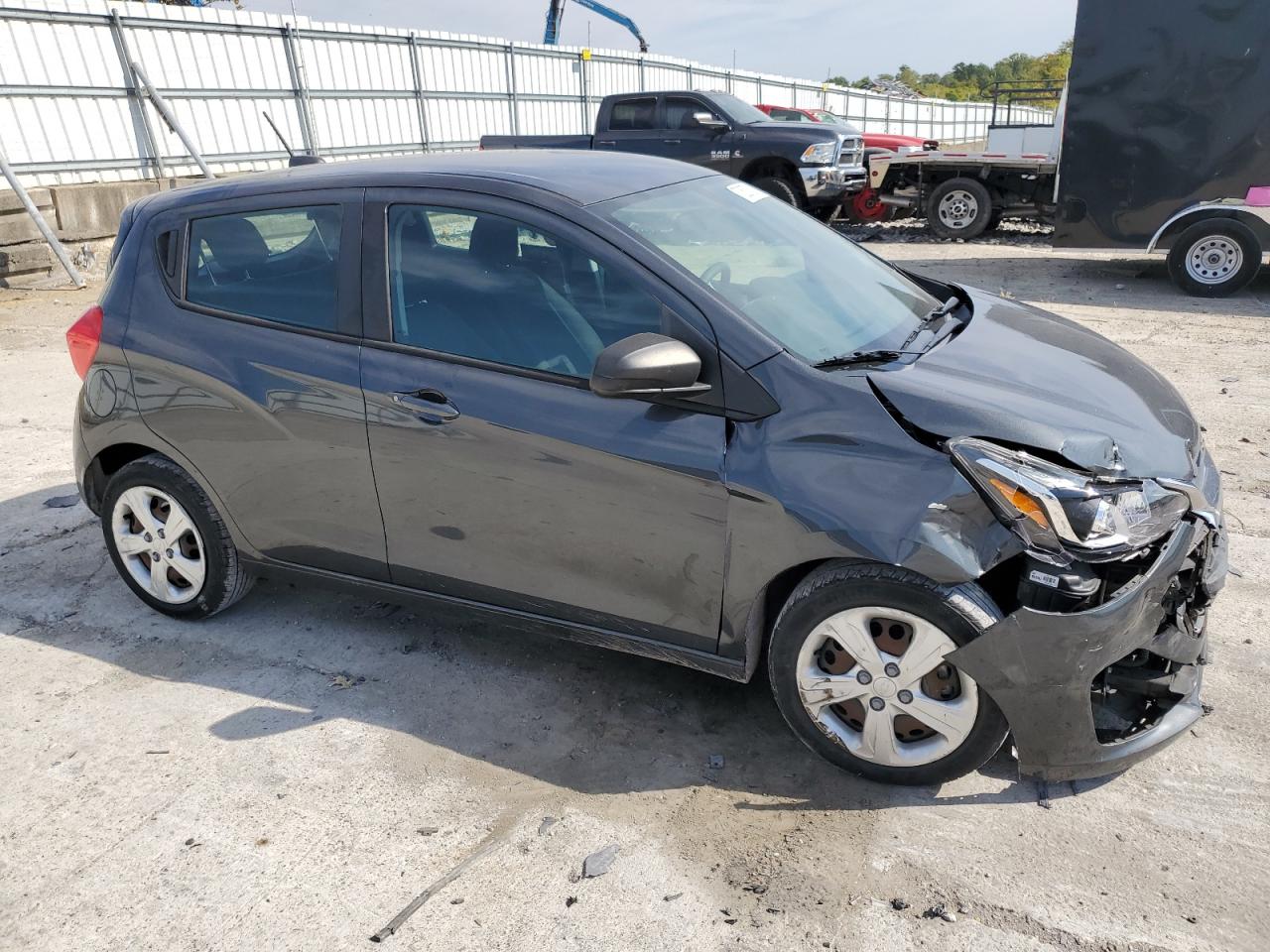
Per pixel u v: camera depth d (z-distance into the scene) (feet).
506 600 10.77
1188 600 9.30
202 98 54.29
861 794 9.42
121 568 13.37
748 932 7.87
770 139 47.78
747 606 9.32
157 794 9.83
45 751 10.60
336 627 13.05
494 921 8.08
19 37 45.32
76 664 12.31
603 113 51.93
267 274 11.48
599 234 9.86
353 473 11.02
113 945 8.04
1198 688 9.68
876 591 8.72
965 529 8.36
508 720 10.85
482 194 10.44
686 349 8.98
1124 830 8.79
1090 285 36.45
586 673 11.71
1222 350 25.70
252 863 8.86
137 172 51.24
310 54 60.08
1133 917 7.83
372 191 10.96
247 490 11.85
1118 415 9.39
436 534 10.80
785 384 9.02
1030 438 8.50
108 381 12.41
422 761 10.20
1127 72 33.30
